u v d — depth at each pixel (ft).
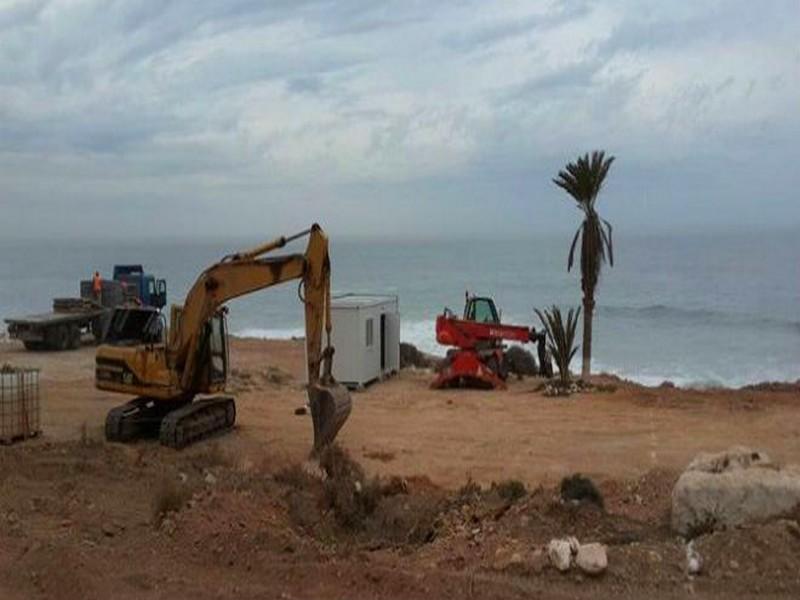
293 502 38.60
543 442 61.52
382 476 50.14
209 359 59.98
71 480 42.96
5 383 56.34
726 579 26.86
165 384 58.49
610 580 27.12
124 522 35.42
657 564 27.84
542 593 26.07
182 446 56.75
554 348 85.71
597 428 66.54
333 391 52.39
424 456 57.21
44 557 29.30
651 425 67.56
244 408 74.23
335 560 29.40
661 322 179.01
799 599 25.57
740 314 187.93
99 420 67.05
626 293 234.99
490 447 60.03
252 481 42.86
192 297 58.59
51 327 108.17
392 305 95.66
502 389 86.02
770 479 30.58
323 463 49.90
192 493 37.42
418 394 83.10
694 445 60.44
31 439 57.67
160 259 484.33
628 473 52.06
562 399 79.51
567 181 88.22
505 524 33.06
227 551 30.35
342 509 39.29
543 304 211.00
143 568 29.17
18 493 40.29
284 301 238.68
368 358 87.04
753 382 114.62
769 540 28.12
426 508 40.04
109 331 63.72
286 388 87.71
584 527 32.73
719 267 307.99
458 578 27.14
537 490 40.22
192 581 28.02
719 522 30.66
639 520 34.63
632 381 102.83
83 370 94.07
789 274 277.85
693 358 136.26
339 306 85.10
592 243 88.38
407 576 27.17
